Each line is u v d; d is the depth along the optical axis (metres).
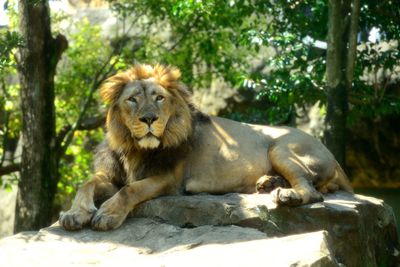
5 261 7.56
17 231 16.09
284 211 8.80
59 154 17.73
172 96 9.41
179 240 8.26
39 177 16.06
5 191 23.39
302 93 14.98
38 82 15.98
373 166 19.59
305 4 15.78
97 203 9.54
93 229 8.73
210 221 8.92
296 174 9.55
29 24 15.78
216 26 18.70
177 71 9.69
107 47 20.30
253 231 8.28
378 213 9.85
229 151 9.93
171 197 9.28
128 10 19.36
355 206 9.20
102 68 18.62
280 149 9.83
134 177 9.52
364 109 15.20
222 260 6.93
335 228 8.84
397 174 19.45
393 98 15.34
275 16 16.20
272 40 15.01
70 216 8.76
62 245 8.22
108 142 9.80
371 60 15.39
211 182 9.80
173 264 7.00
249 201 9.02
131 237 8.50
